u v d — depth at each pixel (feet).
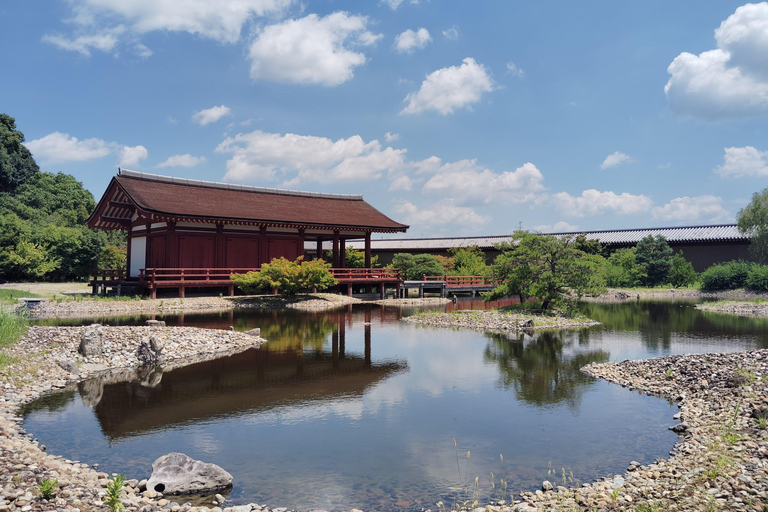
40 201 213.05
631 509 20.33
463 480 24.59
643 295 156.46
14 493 19.24
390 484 24.13
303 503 22.27
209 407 36.04
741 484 21.36
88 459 26.55
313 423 32.81
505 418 33.86
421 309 105.60
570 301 94.27
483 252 200.75
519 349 58.23
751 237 162.50
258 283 111.86
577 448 28.68
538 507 21.24
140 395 38.96
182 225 112.88
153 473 23.52
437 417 34.09
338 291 132.77
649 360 48.44
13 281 147.54
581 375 45.78
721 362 43.80
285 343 61.93
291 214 126.82
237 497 22.79
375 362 51.01
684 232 191.31
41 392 38.91
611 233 207.00
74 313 87.51
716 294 152.87
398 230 139.03
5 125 223.51
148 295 107.65
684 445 27.99
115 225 127.95
